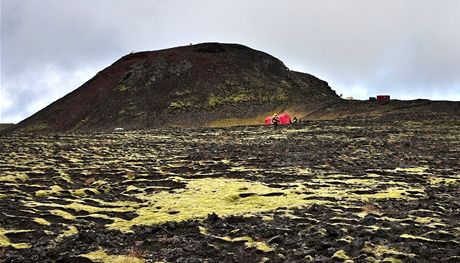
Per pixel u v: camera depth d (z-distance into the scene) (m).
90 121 127.06
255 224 16.44
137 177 27.27
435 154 35.62
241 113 119.50
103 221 18.08
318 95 138.50
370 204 18.67
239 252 13.62
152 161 33.47
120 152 39.47
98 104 135.75
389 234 14.43
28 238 15.71
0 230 16.16
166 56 155.00
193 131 69.12
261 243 14.20
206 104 126.88
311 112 103.50
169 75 142.88
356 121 71.12
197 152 38.84
